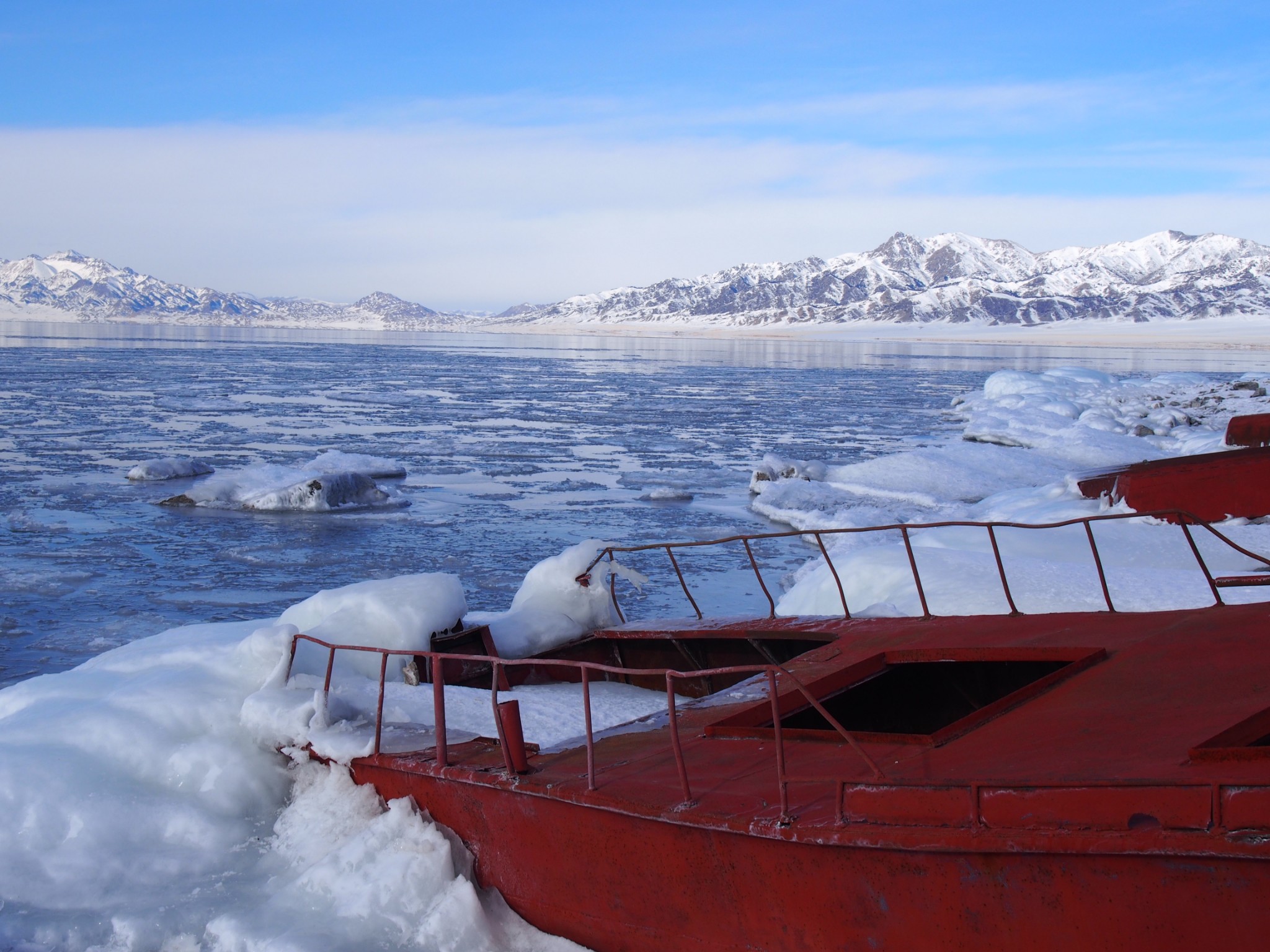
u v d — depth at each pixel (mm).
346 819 4820
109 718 5375
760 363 99562
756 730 4469
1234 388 37594
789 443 32812
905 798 3371
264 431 34500
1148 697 3994
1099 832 3031
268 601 13055
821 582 9172
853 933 3463
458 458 28688
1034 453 24047
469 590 13789
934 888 3301
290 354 102500
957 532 11094
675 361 102188
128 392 49219
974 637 5402
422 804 4711
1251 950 2850
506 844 4391
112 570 14625
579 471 26281
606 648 7199
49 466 25016
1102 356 124875
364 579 14359
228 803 5035
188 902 4418
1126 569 8523
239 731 5371
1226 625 4758
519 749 4402
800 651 6449
